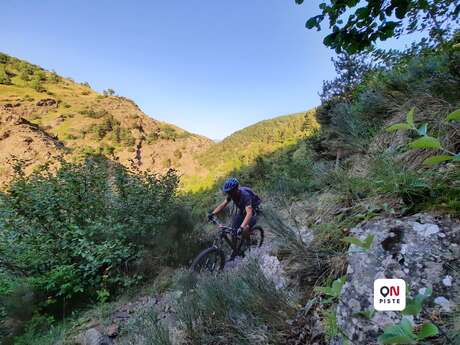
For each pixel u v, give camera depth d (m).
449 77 2.45
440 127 2.09
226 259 4.71
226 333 2.06
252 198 4.31
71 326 4.12
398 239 1.50
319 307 1.82
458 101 2.25
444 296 1.17
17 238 5.47
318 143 5.98
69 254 5.45
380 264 1.44
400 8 1.98
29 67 122.00
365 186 2.25
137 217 5.84
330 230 2.21
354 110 3.80
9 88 97.94
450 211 1.52
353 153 3.52
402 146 2.34
